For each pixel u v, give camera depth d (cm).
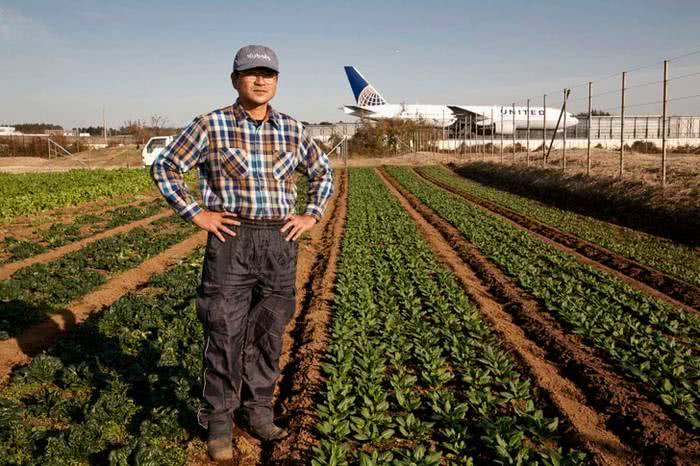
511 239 1574
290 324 845
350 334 729
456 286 1022
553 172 2864
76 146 6831
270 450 473
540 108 7206
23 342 729
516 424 528
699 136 7231
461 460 462
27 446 454
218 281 414
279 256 423
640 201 1925
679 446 500
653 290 1108
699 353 763
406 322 805
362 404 550
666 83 1850
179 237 1545
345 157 5247
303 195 2658
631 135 7325
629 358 695
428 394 568
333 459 435
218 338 421
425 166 5141
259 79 394
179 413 500
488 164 4109
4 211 1848
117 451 415
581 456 461
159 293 969
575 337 792
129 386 558
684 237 1617
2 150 6606
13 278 1030
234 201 408
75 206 2267
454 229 1766
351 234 1595
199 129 400
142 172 3628
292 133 423
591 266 1312
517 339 787
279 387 624
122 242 1391
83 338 721
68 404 527
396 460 442
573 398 611
